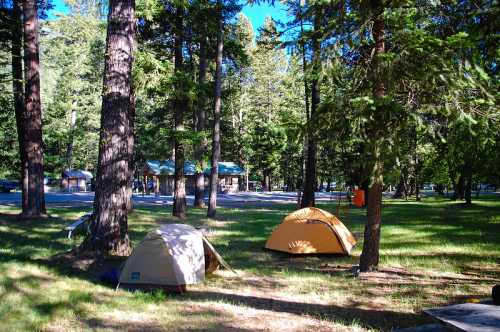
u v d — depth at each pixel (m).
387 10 7.16
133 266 7.38
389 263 9.52
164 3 16.50
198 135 16.83
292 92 45.16
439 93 6.56
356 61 8.02
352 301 6.69
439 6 7.43
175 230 7.95
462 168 14.28
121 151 9.00
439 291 7.20
